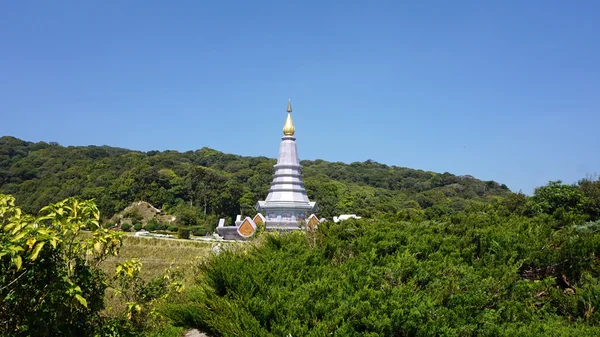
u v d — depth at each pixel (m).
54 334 8.20
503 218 15.67
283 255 12.02
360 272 10.43
